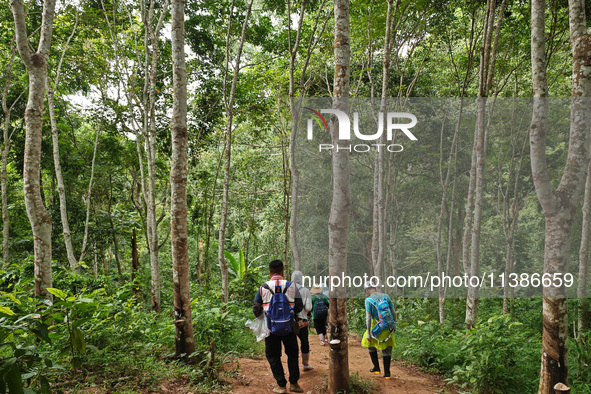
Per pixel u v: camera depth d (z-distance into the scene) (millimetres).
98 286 9781
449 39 11219
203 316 6754
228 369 5363
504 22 9625
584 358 5566
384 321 5523
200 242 17562
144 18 9430
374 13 9234
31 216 4898
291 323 4562
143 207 16266
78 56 11859
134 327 5848
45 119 13875
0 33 11703
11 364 2824
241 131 16812
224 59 13359
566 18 8898
